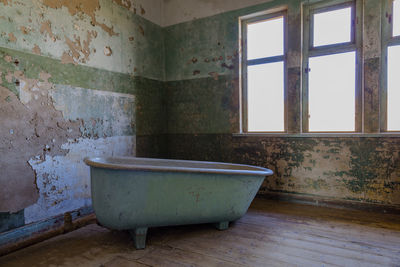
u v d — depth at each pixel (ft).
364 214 8.27
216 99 11.01
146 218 6.08
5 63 6.31
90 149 8.54
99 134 8.87
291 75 9.50
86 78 8.41
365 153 8.46
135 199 5.89
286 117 9.90
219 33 10.82
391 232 6.89
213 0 10.87
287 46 9.59
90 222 7.93
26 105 6.76
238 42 10.44
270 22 10.12
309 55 9.42
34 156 6.94
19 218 6.59
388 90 8.36
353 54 8.77
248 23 10.54
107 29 9.18
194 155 11.62
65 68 7.75
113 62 9.44
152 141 11.43
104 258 5.72
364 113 8.45
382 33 8.34
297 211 8.70
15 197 6.52
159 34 11.91
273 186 10.02
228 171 6.64
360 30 8.63
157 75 11.78
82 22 8.27
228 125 10.80
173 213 6.35
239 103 10.55
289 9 9.39
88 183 8.47
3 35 6.28
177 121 11.99
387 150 8.14
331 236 6.70
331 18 9.09
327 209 8.83
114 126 9.47
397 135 7.96
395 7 8.24
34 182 6.95
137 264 5.44
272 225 7.50
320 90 9.34
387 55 8.32
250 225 7.51
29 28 6.82
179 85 11.86
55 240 6.77
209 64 11.09
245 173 6.84
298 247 6.13
